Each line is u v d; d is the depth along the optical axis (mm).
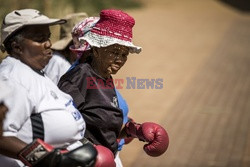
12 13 5559
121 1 46000
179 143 15164
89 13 30406
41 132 5492
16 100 5277
